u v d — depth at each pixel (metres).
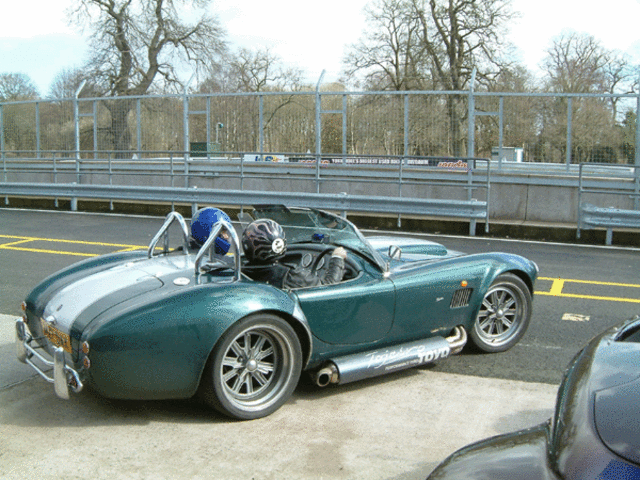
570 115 13.73
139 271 4.20
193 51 34.66
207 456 3.33
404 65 29.86
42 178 19.75
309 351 4.04
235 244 3.92
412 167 14.84
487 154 14.34
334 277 4.30
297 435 3.60
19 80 45.25
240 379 3.77
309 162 15.94
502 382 4.53
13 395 4.09
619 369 2.13
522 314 5.30
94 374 3.43
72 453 3.33
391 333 4.49
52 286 4.23
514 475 1.87
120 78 33.12
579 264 9.66
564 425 1.95
